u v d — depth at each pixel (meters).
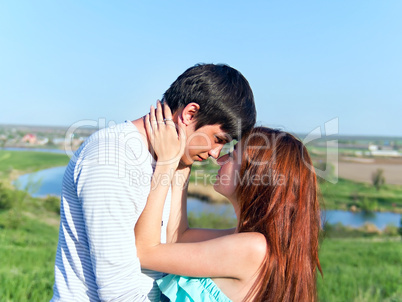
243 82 1.92
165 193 1.81
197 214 7.91
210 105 1.83
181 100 1.89
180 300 1.87
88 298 1.69
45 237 7.34
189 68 1.92
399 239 7.78
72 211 1.69
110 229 1.55
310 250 1.85
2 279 4.90
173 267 1.77
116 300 1.56
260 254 1.74
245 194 1.89
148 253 1.79
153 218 1.78
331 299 4.90
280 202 1.81
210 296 1.82
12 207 8.47
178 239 2.28
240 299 1.78
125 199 1.58
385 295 5.12
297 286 1.77
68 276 1.70
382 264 6.32
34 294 4.56
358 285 5.38
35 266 5.58
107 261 1.55
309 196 1.87
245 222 1.87
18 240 6.98
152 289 1.96
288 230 1.80
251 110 1.93
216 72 1.87
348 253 6.96
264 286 1.72
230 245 1.75
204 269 1.76
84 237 1.67
